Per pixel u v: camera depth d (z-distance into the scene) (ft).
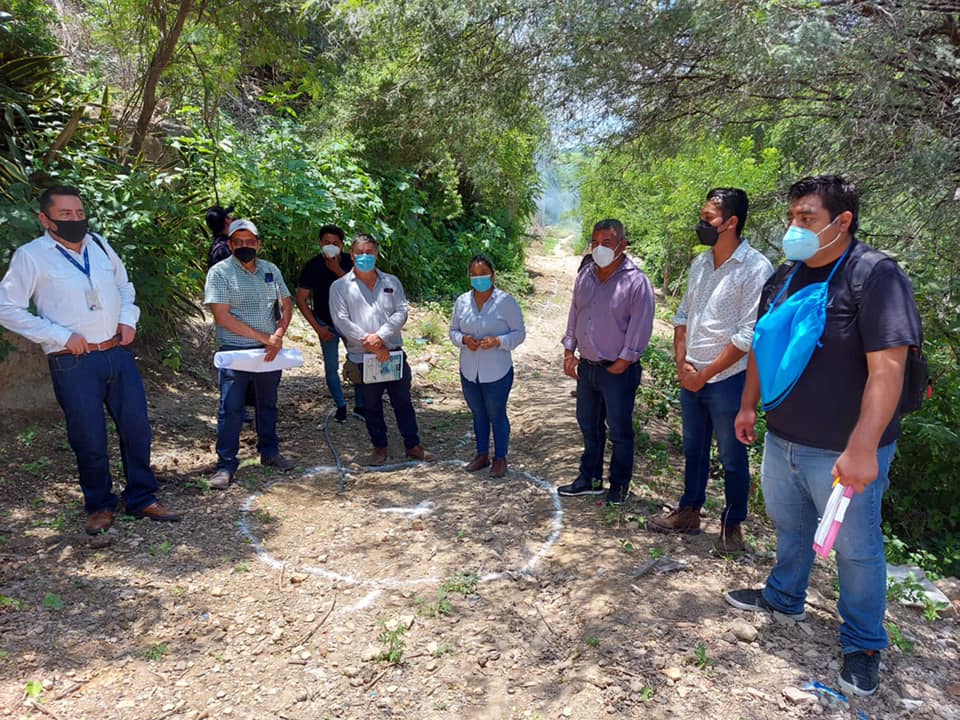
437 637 11.02
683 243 48.98
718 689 9.58
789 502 10.32
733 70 16.29
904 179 15.07
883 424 8.30
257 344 16.53
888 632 10.87
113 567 12.51
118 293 13.66
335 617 11.53
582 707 9.36
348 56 29.53
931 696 9.70
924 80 15.17
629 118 19.60
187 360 23.53
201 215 24.63
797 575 10.83
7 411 17.30
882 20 14.65
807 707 9.24
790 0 15.05
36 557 12.62
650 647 10.41
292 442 19.81
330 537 14.33
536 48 18.43
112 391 13.79
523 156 45.16
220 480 16.08
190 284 23.03
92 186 19.34
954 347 17.81
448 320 38.29
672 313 52.31
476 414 17.62
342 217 33.27
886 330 8.34
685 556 13.08
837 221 8.94
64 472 15.90
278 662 10.37
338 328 17.75
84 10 31.53
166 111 28.02
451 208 46.50
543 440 20.47
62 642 10.44
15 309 12.39
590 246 14.28
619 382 14.39
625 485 15.47
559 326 43.62
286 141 31.91
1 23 20.56
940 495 18.38
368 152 39.68
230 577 12.57
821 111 18.17
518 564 13.21
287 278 32.17
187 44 23.27
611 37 16.65
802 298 9.25
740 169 34.09
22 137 19.56
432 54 19.34
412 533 14.53
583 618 11.35
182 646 10.63
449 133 21.66
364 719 9.30
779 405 9.65
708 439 13.47
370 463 18.49
